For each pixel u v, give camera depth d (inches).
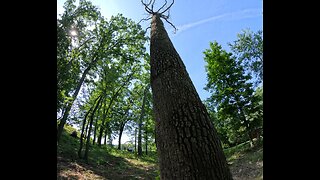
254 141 806.5
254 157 595.2
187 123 94.4
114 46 841.5
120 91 1139.9
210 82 828.0
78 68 733.3
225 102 788.0
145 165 772.0
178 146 90.8
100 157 737.0
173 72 115.7
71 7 656.4
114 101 1226.6
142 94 1288.1
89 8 715.4
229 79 797.2
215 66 816.3
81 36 713.0
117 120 1375.5
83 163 584.1
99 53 787.4
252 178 428.1
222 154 92.1
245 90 784.9
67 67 564.4
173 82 110.4
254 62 1100.5
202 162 86.4
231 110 783.1
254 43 1111.0
